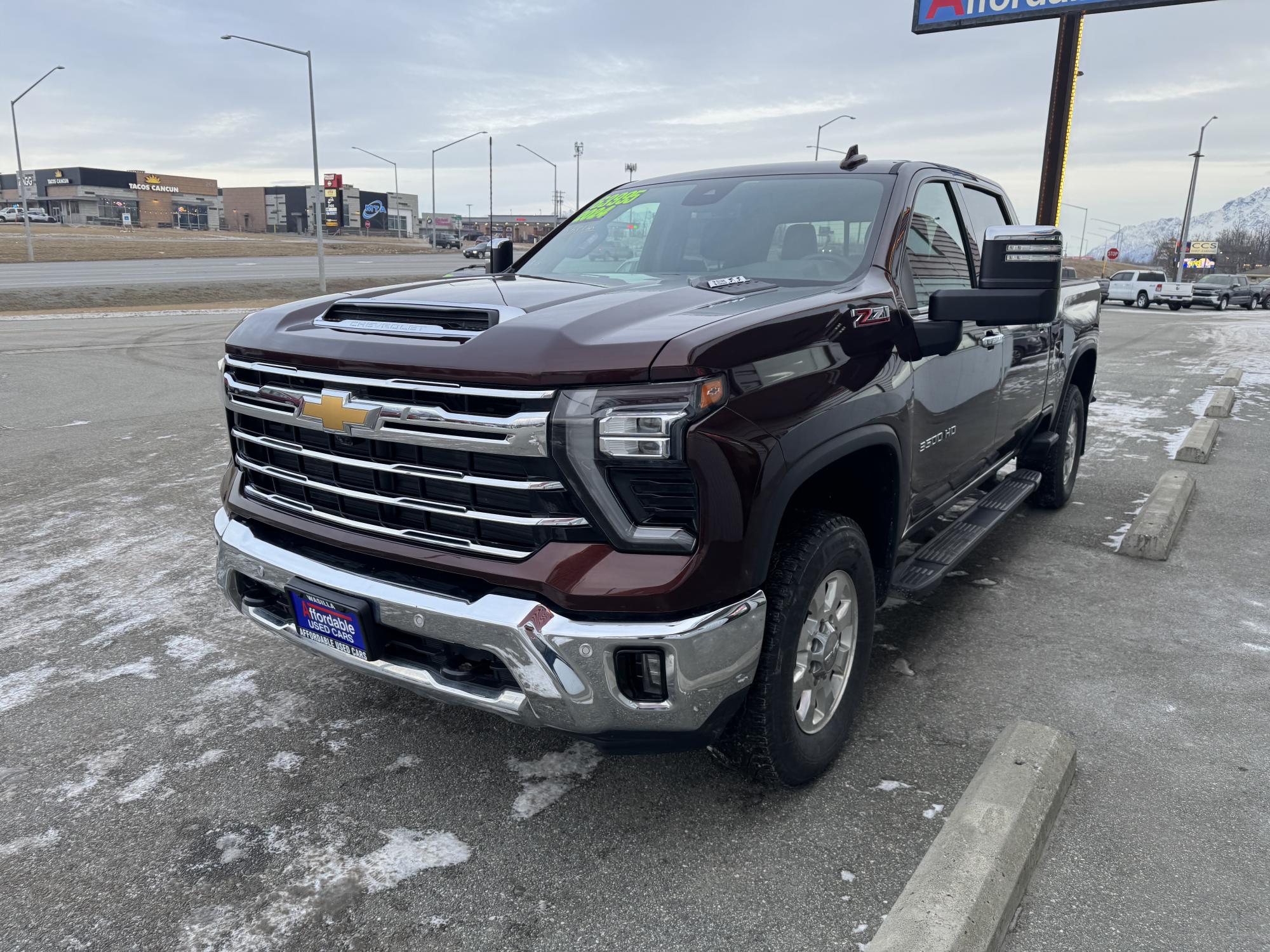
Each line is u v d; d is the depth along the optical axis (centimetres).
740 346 217
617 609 208
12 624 392
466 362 216
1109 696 328
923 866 218
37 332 1794
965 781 275
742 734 246
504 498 219
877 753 290
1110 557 479
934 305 274
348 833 252
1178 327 2294
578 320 224
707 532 210
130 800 267
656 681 215
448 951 209
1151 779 275
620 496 211
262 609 282
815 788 270
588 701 214
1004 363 395
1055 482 534
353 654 249
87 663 356
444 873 235
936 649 368
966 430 361
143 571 455
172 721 313
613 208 385
